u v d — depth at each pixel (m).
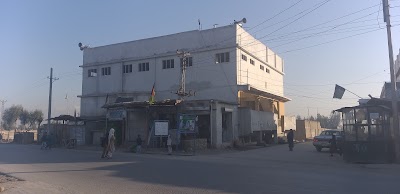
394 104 20.00
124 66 48.84
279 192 10.27
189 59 43.31
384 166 18.14
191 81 42.72
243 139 36.59
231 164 18.80
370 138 19.86
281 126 54.50
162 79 45.16
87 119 43.41
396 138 19.67
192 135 31.03
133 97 45.41
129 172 15.05
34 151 30.38
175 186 11.45
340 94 25.67
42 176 14.16
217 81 41.25
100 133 41.97
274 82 56.12
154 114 33.44
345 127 20.91
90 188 11.27
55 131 44.84
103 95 49.56
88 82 52.00
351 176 13.84
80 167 17.09
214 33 42.12
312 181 12.40
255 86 45.88
